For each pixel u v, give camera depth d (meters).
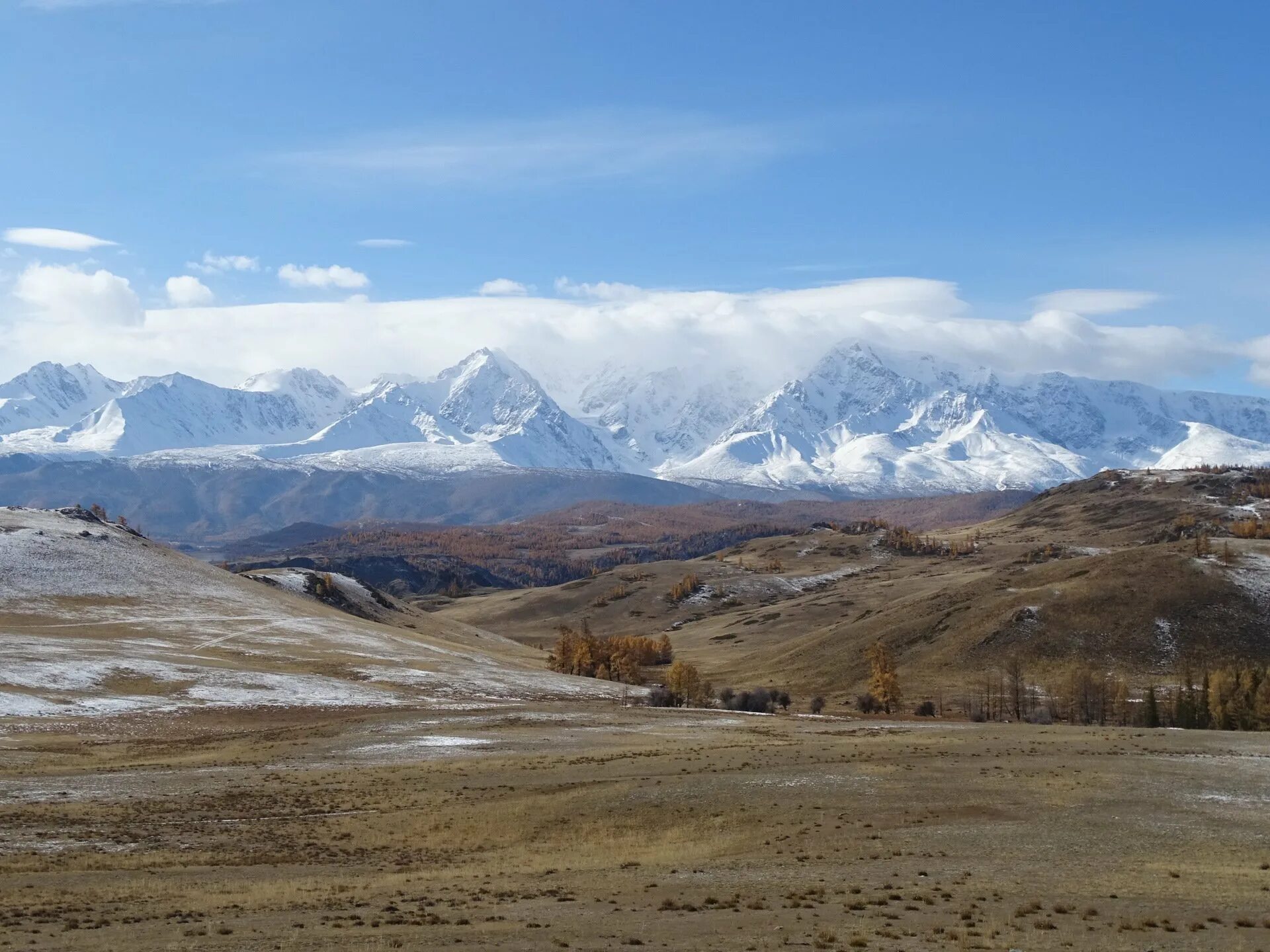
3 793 69.81
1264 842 50.69
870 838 52.75
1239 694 140.62
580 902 41.78
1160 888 41.34
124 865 52.72
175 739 101.69
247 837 59.88
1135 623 193.00
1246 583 199.50
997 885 42.28
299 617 191.00
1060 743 86.81
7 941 36.16
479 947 34.00
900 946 33.19
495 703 137.25
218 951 34.09
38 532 198.50
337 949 34.12
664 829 58.88
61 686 119.38
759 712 150.88
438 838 59.81
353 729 106.00
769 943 33.88
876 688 162.12
